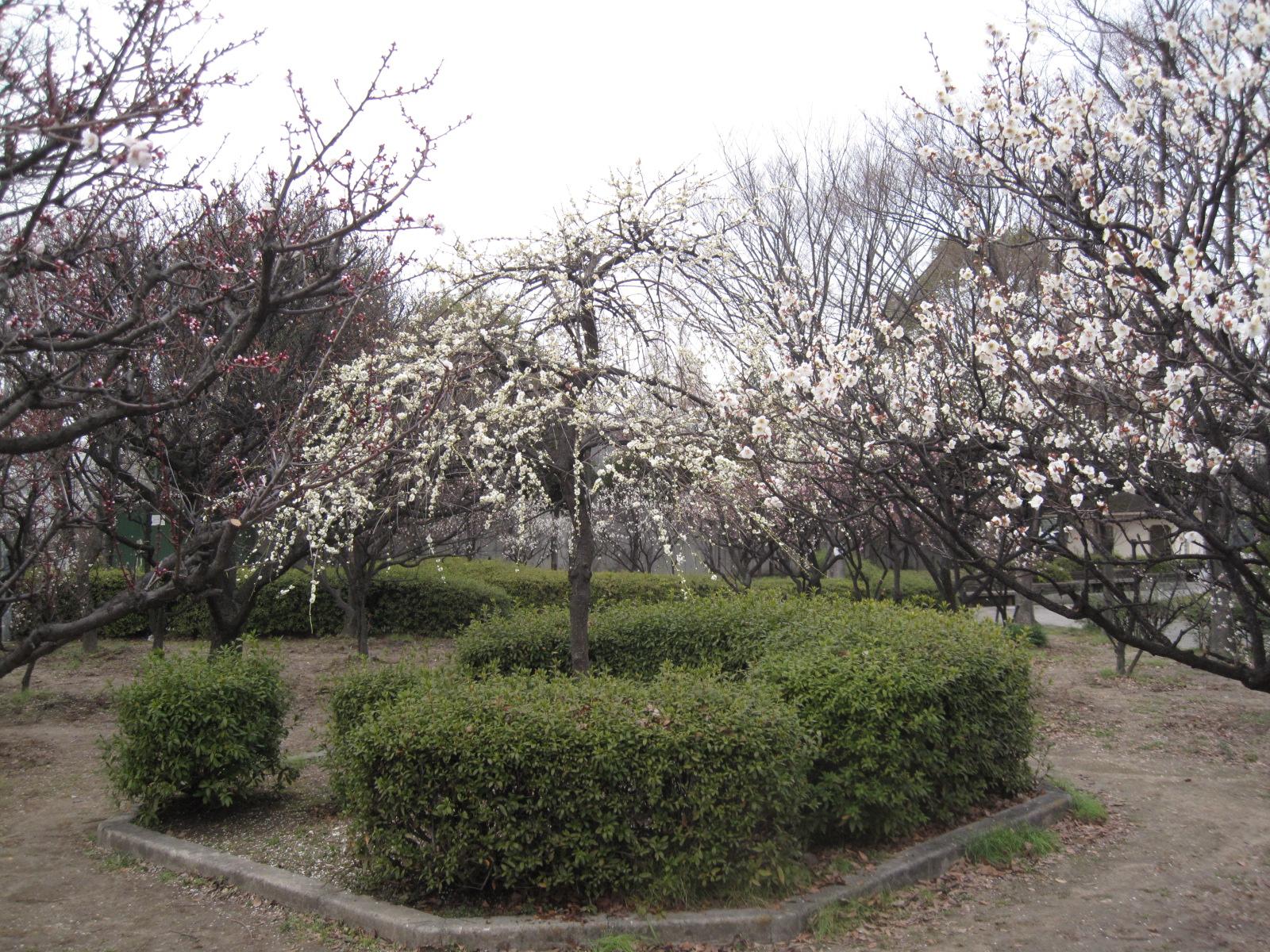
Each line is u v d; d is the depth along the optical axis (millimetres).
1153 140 4539
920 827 5637
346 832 4848
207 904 4691
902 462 4434
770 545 10688
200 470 7727
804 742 4887
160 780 5715
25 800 6496
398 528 9734
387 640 13703
